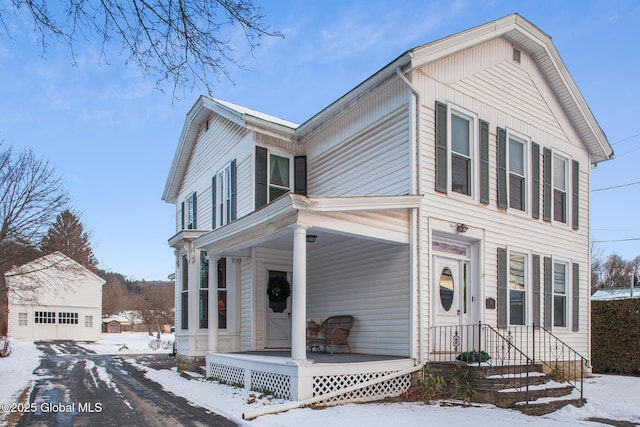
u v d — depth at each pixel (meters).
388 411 7.31
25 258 18.47
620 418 7.36
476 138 10.63
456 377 8.40
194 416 7.48
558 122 12.91
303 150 13.06
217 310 11.64
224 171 14.07
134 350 23.19
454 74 10.39
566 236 12.62
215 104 13.79
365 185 10.63
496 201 10.89
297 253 8.14
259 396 8.43
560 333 12.04
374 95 10.52
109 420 7.23
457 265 10.27
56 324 33.69
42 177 19.03
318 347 11.23
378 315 9.96
